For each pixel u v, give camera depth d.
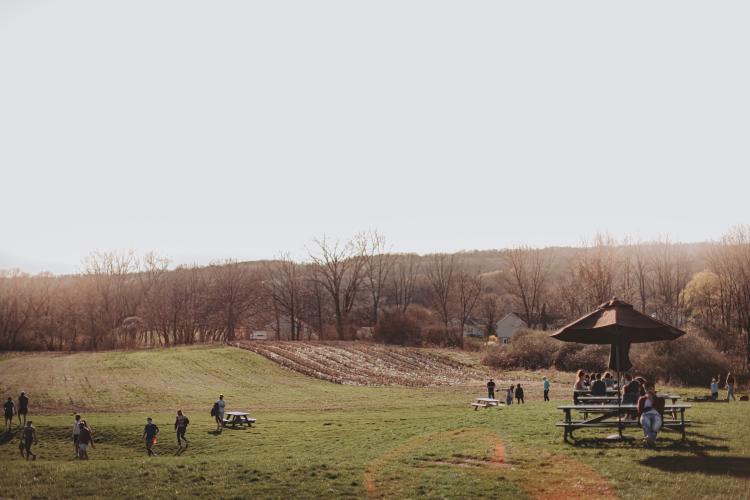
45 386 65.38
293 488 17.27
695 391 55.69
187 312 130.50
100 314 124.00
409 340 107.75
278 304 135.50
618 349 22.19
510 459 18.81
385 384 68.19
